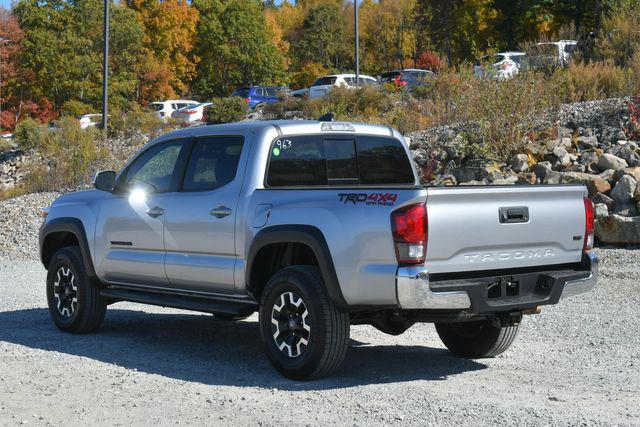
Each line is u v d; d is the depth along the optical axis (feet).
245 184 22.44
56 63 189.98
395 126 68.74
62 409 18.08
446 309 20.18
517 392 19.48
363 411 17.67
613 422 16.75
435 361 23.26
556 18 157.38
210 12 259.19
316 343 20.06
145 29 231.50
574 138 51.55
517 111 52.65
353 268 19.56
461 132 53.31
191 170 24.32
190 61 258.16
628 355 23.44
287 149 22.98
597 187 43.14
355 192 19.94
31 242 58.03
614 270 36.17
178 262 23.95
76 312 27.20
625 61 71.97
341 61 342.23
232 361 23.27
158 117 105.91
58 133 92.68
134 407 18.20
